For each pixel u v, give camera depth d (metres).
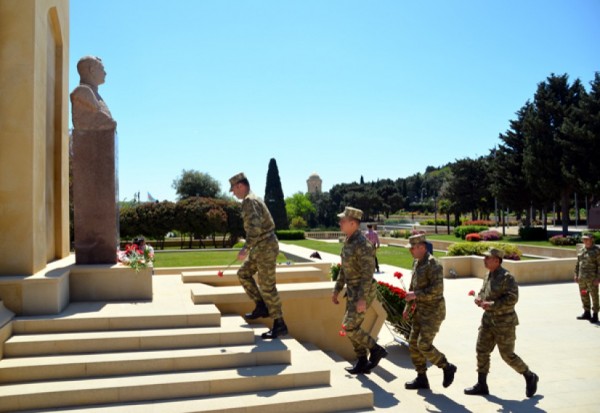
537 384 5.89
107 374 4.89
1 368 4.68
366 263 5.71
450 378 5.69
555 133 34.22
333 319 7.43
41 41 6.98
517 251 16.61
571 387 6.00
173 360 5.05
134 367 4.95
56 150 8.51
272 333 5.93
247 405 4.50
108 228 7.24
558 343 8.11
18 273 6.25
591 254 9.70
